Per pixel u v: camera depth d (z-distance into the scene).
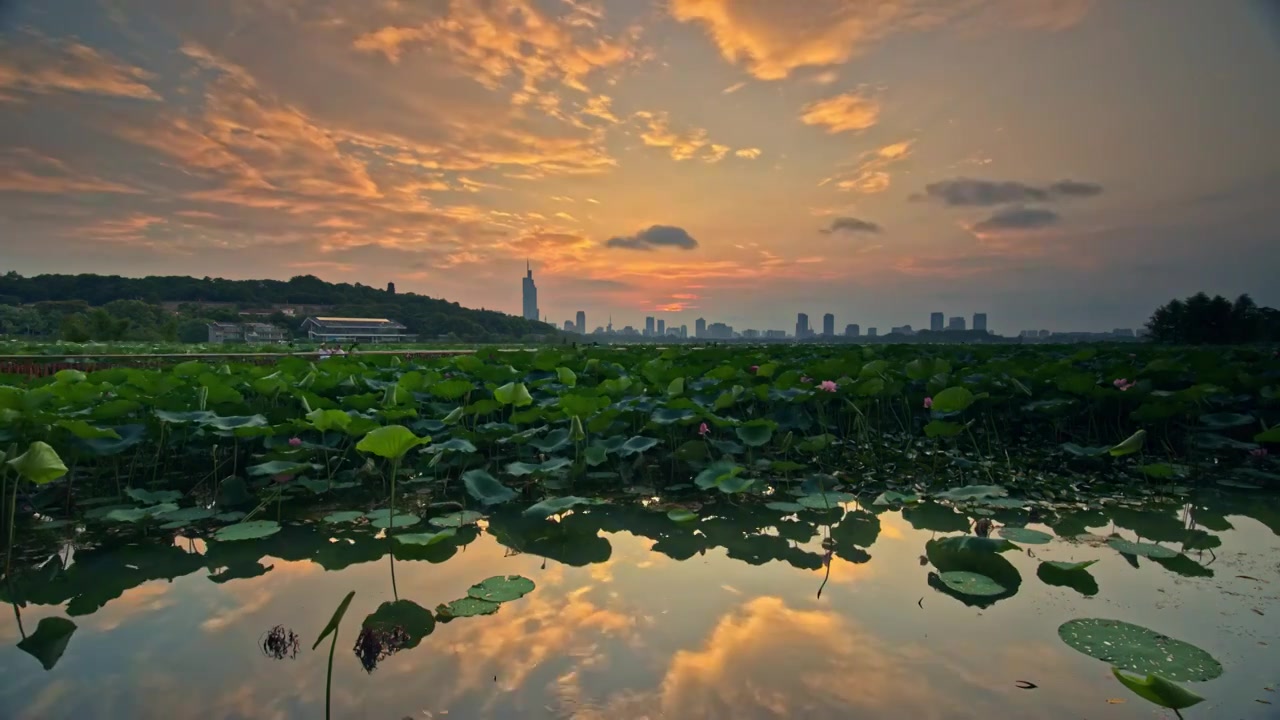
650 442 5.70
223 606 3.21
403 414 5.95
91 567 3.83
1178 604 3.20
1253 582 3.50
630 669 2.53
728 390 7.70
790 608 3.14
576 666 2.55
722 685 2.40
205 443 6.29
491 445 6.77
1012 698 2.32
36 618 3.09
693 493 5.68
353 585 3.50
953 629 2.90
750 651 2.69
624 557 3.97
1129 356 12.20
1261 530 4.55
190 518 4.70
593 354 13.41
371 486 5.88
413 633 2.86
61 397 6.03
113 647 2.77
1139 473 6.32
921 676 2.47
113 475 6.16
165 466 6.30
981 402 7.88
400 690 2.37
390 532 4.46
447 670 2.52
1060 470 6.52
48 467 3.60
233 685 2.42
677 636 2.83
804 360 12.58
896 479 6.18
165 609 3.18
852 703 2.28
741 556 3.98
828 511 5.09
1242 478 6.12
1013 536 4.20
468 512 5.00
